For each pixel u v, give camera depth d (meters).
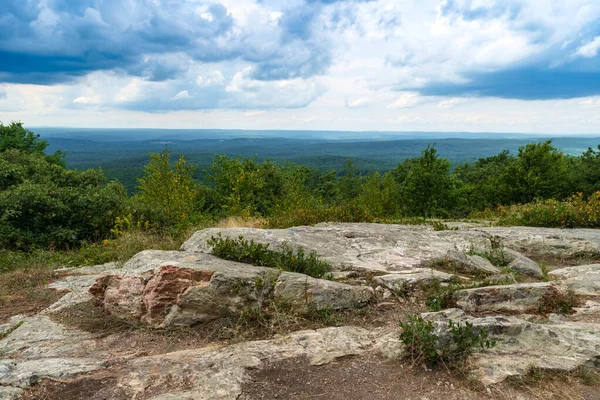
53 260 9.70
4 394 3.42
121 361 4.13
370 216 12.65
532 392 3.57
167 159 17.19
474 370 3.85
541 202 16.66
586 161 37.06
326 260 7.04
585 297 5.77
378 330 4.85
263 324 4.97
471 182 66.56
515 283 6.16
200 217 15.62
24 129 38.09
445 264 7.19
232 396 3.42
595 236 9.52
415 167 36.31
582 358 3.99
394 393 3.61
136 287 5.32
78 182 22.64
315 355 4.15
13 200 11.91
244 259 6.41
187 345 4.64
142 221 13.64
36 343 4.65
